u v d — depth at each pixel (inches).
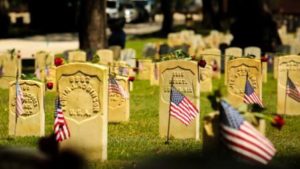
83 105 528.7
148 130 716.0
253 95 719.1
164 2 2508.6
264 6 1582.2
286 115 833.5
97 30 1328.7
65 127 530.0
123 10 3065.9
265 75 1229.7
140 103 960.9
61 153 281.3
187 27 2640.3
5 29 2217.0
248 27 1572.3
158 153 525.0
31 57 1450.5
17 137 652.1
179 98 638.5
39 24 2488.9
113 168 503.8
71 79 529.0
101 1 1334.9
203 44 1755.7
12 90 662.5
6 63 1074.1
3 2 2233.0
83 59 1123.9
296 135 684.1
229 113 401.7
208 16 2645.2
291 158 538.3
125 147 594.6
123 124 757.9
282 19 3009.4
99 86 525.7
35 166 275.3
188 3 4495.6
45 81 980.6
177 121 648.4
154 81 1164.5
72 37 2285.9
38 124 659.4
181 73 644.1
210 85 1072.8
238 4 1590.8
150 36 2417.6
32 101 658.8
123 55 1259.2
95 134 528.7
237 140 395.5
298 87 832.3
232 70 834.2
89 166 509.0
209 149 415.2
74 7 2482.8
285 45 1593.3
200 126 725.9
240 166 366.3
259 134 398.3
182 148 569.6
